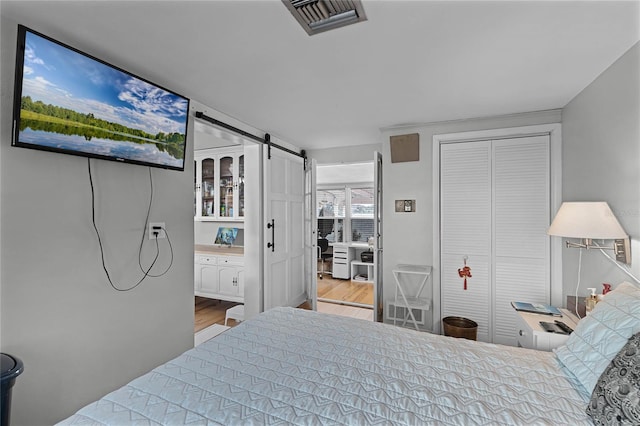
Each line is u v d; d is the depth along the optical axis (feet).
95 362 5.86
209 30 5.07
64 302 5.39
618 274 5.96
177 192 7.69
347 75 6.76
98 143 5.50
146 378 4.05
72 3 4.37
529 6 4.43
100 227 5.95
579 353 4.09
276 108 8.86
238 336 5.42
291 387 3.83
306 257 14.14
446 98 8.11
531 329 6.12
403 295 10.02
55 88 4.81
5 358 4.17
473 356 4.62
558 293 8.89
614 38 5.25
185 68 6.42
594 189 6.96
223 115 9.30
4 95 4.64
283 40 5.37
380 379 4.00
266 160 11.12
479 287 9.90
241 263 13.02
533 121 9.23
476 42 5.41
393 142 10.75
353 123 10.43
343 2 4.36
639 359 3.01
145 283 6.88
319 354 4.73
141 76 6.73
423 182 10.53
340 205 21.77
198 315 12.82
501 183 9.65
